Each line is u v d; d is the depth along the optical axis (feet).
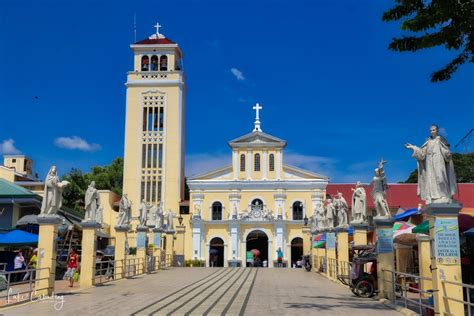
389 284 62.44
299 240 206.28
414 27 45.06
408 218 98.32
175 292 74.54
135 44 236.43
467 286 37.40
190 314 51.13
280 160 214.28
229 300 64.03
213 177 215.51
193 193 213.87
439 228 42.88
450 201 43.01
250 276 113.39
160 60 236.22
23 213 137.69
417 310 52.65
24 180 207.72
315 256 136.56
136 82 230.89
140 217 123.24
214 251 206.90
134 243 213.05
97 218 85.97
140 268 118.73
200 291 76.33
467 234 58.75
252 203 212.23
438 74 49.34
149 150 225.97
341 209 98.07
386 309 54.54
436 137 44.21
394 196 205.05
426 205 43.98
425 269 65.41
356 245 76.64
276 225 204.85
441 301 42.11
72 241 131.34
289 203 211.20
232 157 216.13
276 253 203.31
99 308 55.47
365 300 64.08
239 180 212.84
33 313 51.24
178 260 177.37
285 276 114.52
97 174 266.36
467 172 210.18
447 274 42.39
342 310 53.67
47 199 67.05
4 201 131.34
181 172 230.07
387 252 64.18
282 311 53.21
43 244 66.28
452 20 44.60
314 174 211.82
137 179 223.30
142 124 228.02
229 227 207.21
